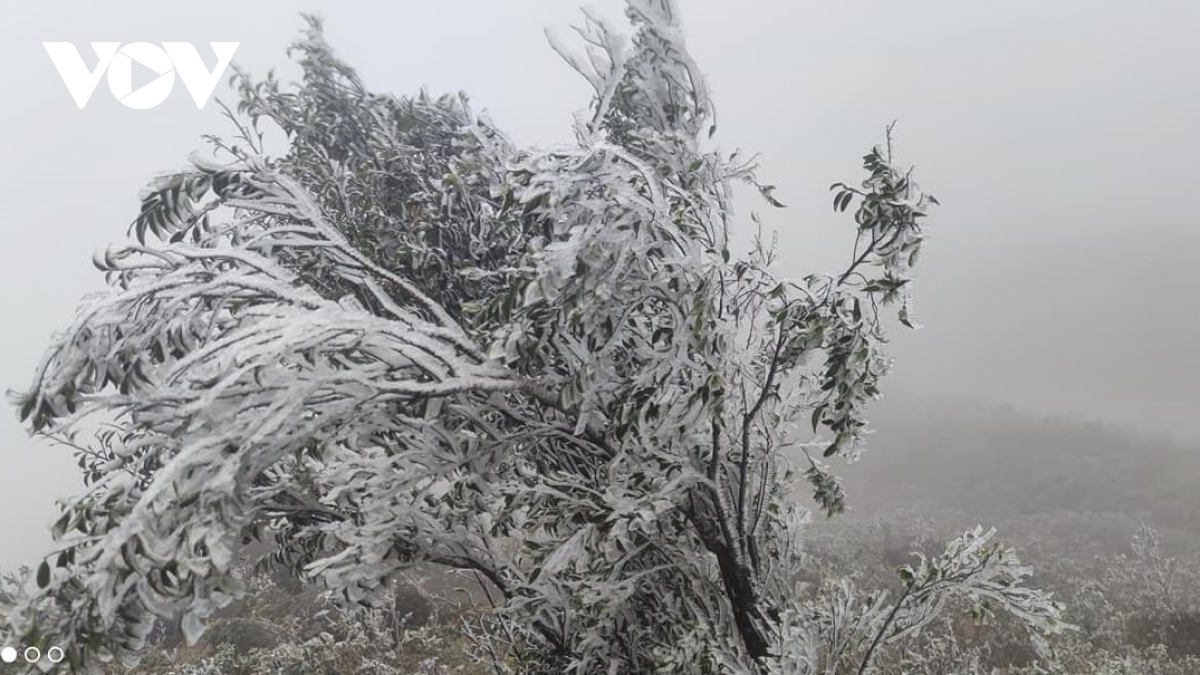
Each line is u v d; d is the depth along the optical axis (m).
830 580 4.48
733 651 3.46
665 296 3.08
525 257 2.72
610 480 3.30
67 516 2.31
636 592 3.85
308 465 3.65
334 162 4.19
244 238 3.42
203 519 2.15
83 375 2.47
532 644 4.27
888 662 5.70
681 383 3.35
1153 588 11.44
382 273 3.31
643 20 3.80
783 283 2.99
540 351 3.15
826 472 4.48
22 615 2.05
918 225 2.83
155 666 8.53
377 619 8.41
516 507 3.38
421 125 4.32
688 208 3.14
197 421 2.30
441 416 3.35
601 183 2.86
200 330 3.00
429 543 3.42
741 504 3.66
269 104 4.19
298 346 2.43
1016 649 7.97
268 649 8.89
